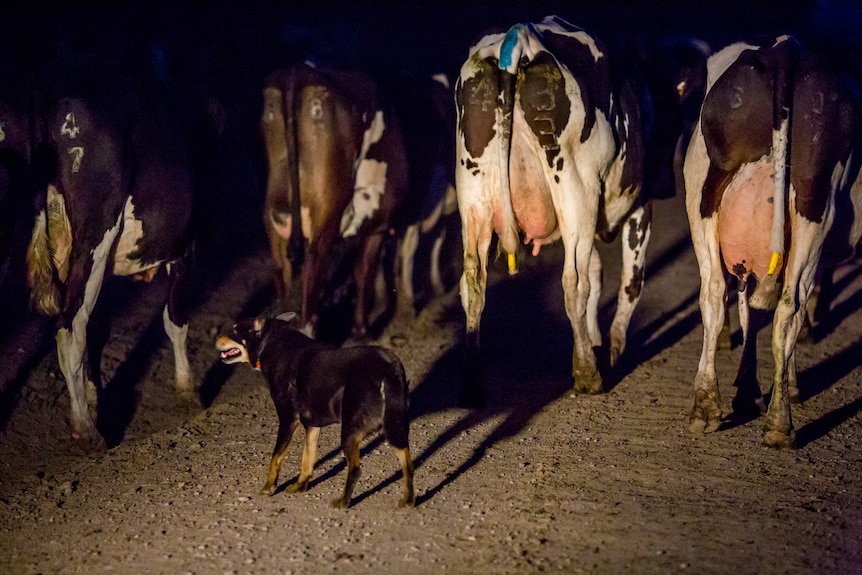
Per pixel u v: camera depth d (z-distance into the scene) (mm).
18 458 7902
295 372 6699
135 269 8352
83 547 6270
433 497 6723
